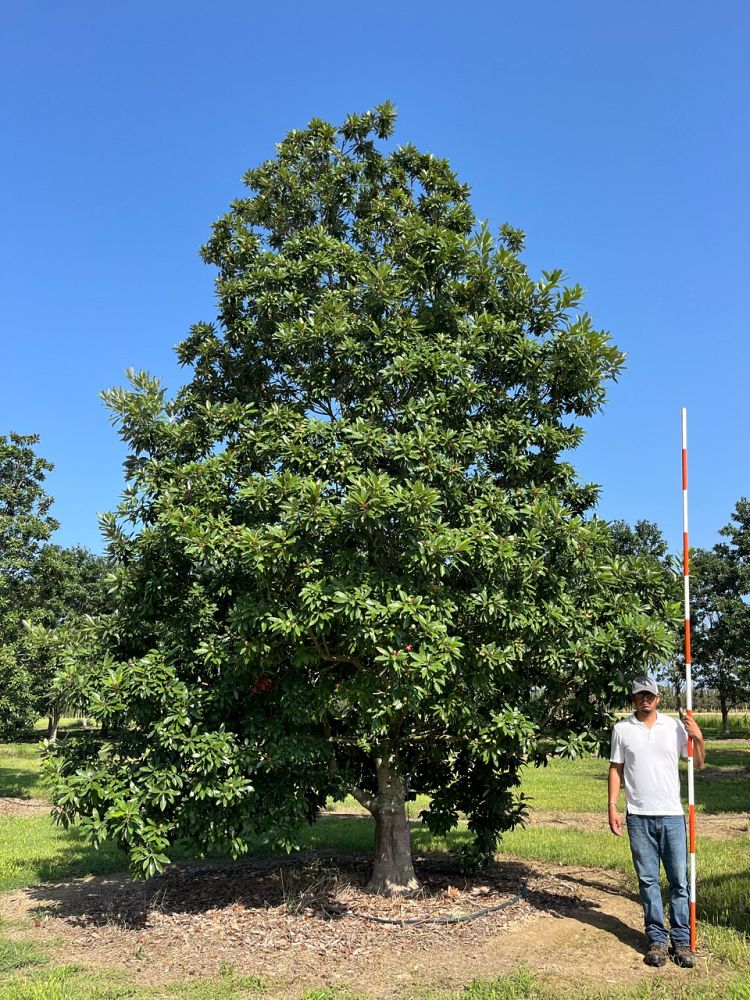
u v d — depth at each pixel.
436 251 8.02
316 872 8.76
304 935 6.76
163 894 8.24
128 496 7.89
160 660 7.32
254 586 7.39
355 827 12.77
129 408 7.86
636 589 7.85
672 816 6.27
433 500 6.26
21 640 15.92
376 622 6.18
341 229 9.13
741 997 5.22
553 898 7.84
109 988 5.64
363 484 6.25
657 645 6.90
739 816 13.44
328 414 8.01
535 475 7.92
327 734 7.74
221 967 6.09
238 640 6.97
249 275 8.24
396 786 8.09
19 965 6.18
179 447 7.95
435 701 6.77
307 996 5.41
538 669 7.75
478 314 8.13
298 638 6.60
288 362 8.19
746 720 36.66
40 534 17.05
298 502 6.44
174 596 7.93
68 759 7.50
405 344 7.51
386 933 6.77
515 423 7.58
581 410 8.07
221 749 6.82
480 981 5.61
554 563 7.32
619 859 9.58
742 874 8.58
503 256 8.11
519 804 9.07
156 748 7.26
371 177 9.26
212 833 7.04
